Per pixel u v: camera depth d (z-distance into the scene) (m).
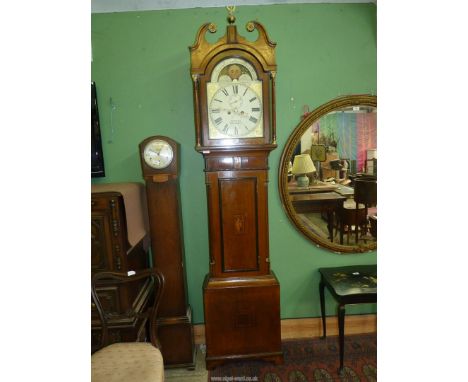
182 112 2.06
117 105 2.05
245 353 1.87
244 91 1.72
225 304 1.83
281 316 2.24
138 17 2.00
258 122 1.73
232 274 1.85
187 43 2.02
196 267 2.18
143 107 2.05
